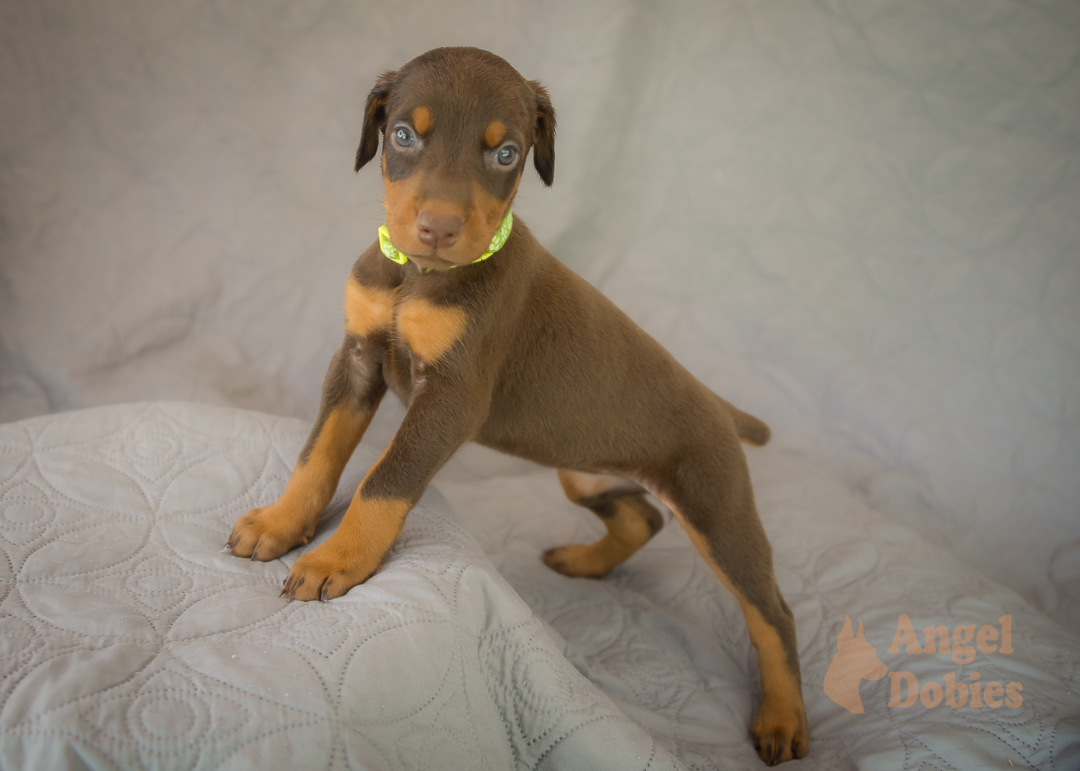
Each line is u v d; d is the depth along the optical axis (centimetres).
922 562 84
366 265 64
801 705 67
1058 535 94
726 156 102
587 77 97
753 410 104
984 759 62
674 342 104
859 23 98
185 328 95
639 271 104
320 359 97
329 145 96
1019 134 97
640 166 102
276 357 97
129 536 60
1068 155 96
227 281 96
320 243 97
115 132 91
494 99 57
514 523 88
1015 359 99
